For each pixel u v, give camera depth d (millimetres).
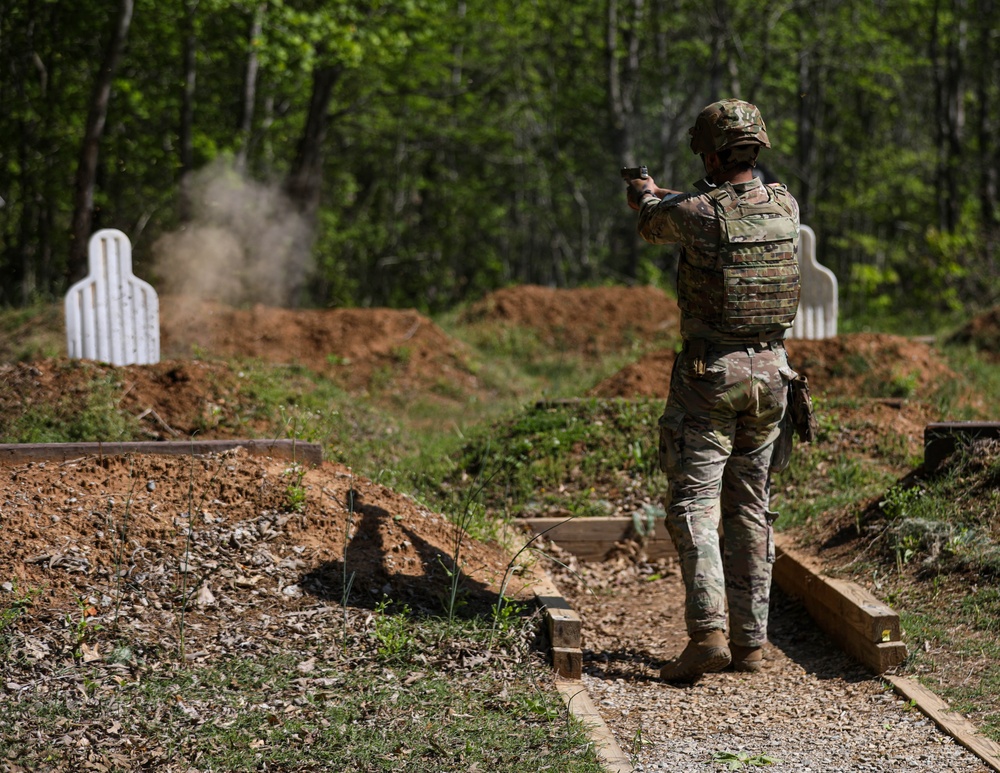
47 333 21641
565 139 63469
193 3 35281
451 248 63844
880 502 11250
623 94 55906
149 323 16969
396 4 37031
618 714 8266
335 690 7738
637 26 50906
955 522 10367
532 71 55312
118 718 7082
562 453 14477
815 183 65312
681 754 7434
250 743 6945
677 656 9695
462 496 13594
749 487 9336
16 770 6332
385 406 20547
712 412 9000
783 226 8984
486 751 7066
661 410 15242
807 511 12336
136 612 8430
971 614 9211
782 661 9594
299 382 17703
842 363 18484
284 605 8906
